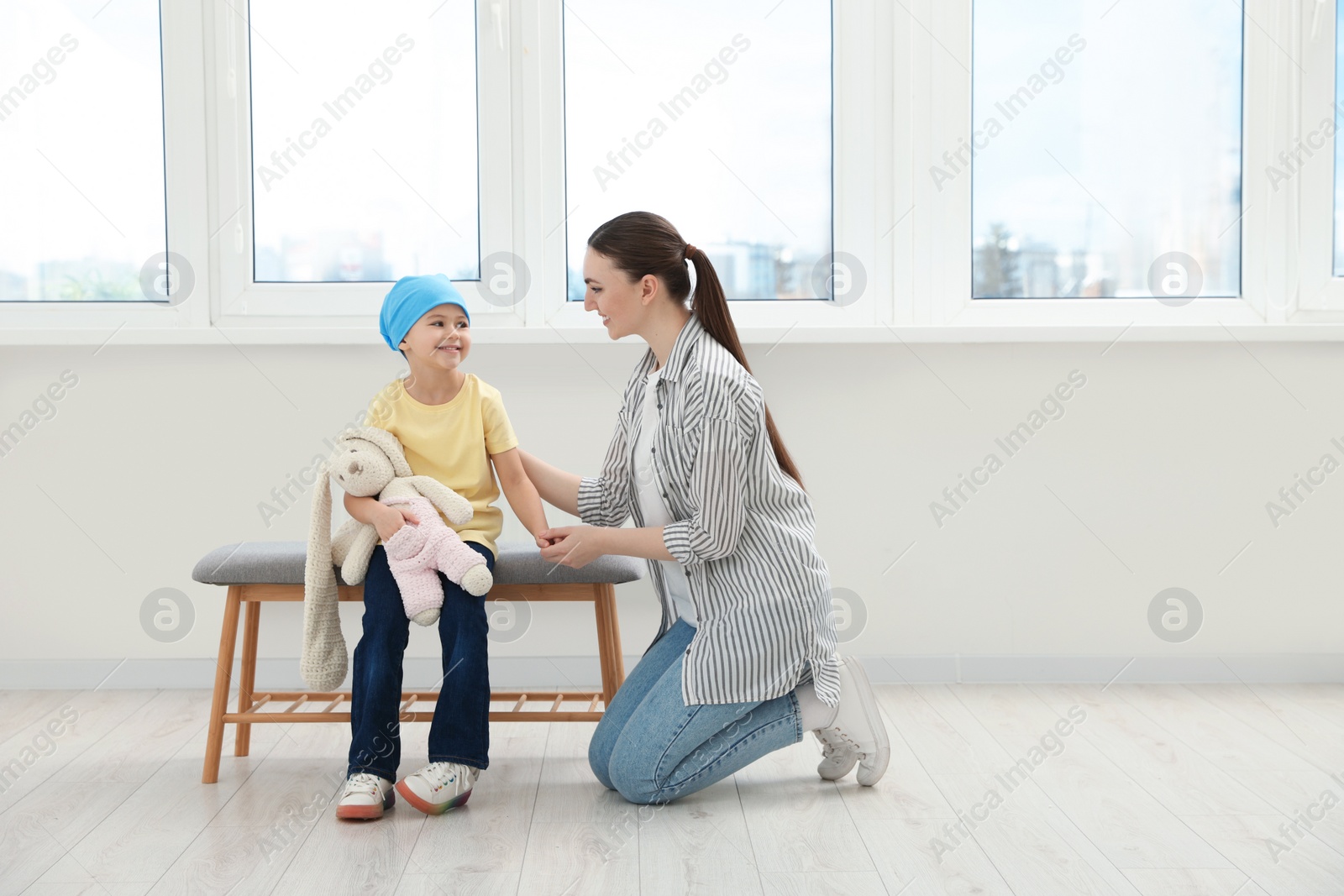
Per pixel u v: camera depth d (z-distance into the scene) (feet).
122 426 7.30
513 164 7.54
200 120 7.39
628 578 5.68
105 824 4.94
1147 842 4.70
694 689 4.95
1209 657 7.58
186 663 7.39
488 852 4.60
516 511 5.74
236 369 7.32
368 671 5.14
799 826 4.90
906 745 6.15
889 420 7.50
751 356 7.46
